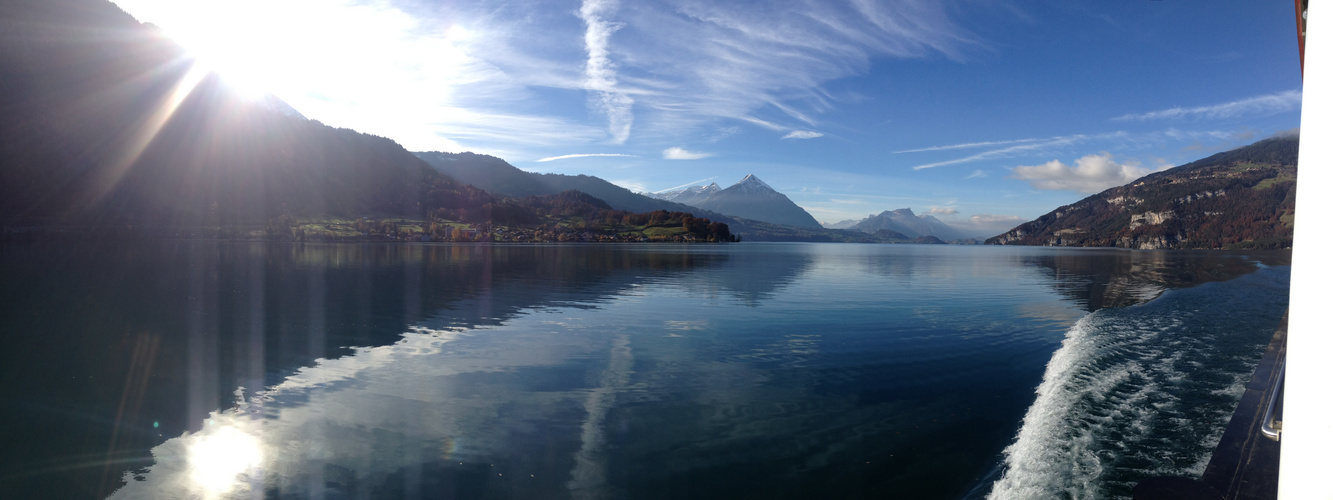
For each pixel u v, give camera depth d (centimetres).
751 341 1541
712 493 643
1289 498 250
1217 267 5478
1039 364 1252
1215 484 549
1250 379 1013
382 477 690
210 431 854
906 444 783
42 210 13050
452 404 975
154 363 1286
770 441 802
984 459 723
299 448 785
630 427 860
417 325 1803
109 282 3141
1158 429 785
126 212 14325
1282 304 2336
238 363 1283
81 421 903
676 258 7094
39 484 689
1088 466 656
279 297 2556
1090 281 3672
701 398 1009
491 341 1534
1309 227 234
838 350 1416
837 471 697
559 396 1026
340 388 1081
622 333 1658
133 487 676
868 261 6750
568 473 700
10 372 1204
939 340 1552
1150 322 1828
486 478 685
